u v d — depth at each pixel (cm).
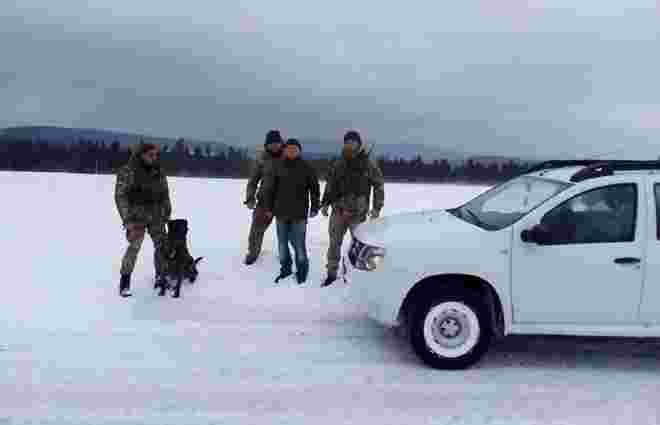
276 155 810
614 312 517
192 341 587
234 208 1647
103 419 418
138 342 579
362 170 762
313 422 421
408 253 528
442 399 467
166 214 735
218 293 734
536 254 517
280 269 816
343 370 524
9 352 542
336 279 777
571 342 614
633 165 545
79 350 552
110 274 789
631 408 457
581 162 640
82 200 1695
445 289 528
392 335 621
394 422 425
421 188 2866
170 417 424
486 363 550
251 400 456
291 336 611
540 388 494
